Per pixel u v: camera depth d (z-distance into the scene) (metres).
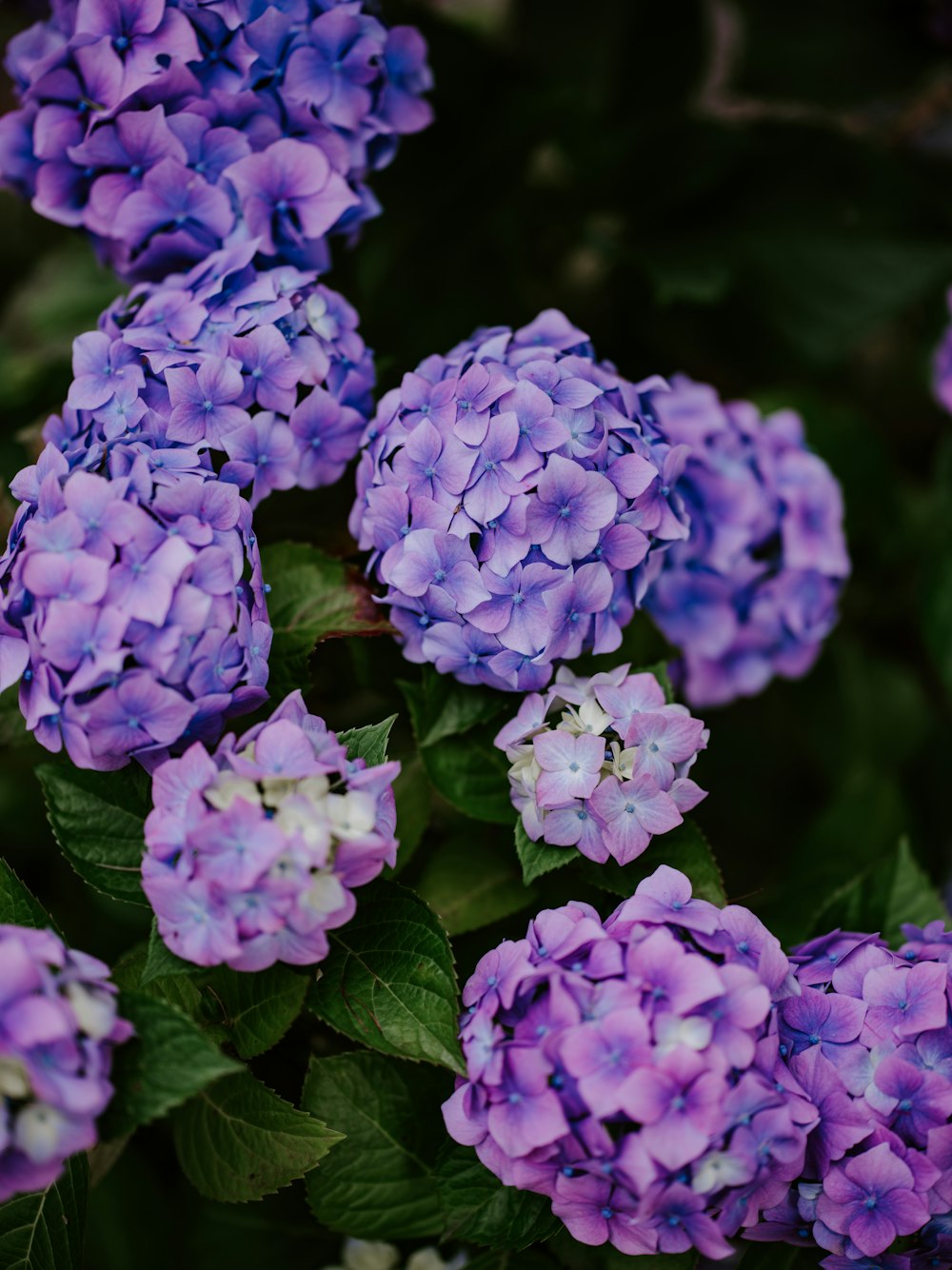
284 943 1.00
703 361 1.53
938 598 1.44
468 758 1.13
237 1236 1.23
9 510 1.22
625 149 1.47
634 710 1.08
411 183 1.43
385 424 1.11
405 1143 1.11
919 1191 1.02
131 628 1.00
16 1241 1.07
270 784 1.00
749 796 1.45
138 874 1.07
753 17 1.57
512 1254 1.12
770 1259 1.09
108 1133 0.99
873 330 1.50
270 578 1.15
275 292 1.12
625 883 1.10
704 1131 0.98
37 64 1.13
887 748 1.51
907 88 1.57
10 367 1.42
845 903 1.20
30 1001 0.95
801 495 1.26
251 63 1.14
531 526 1.06
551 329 1.16
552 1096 0.99
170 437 1.07
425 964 1.05
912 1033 1.04
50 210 1.17
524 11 1.55
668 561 1.20
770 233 1.50
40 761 1.28
